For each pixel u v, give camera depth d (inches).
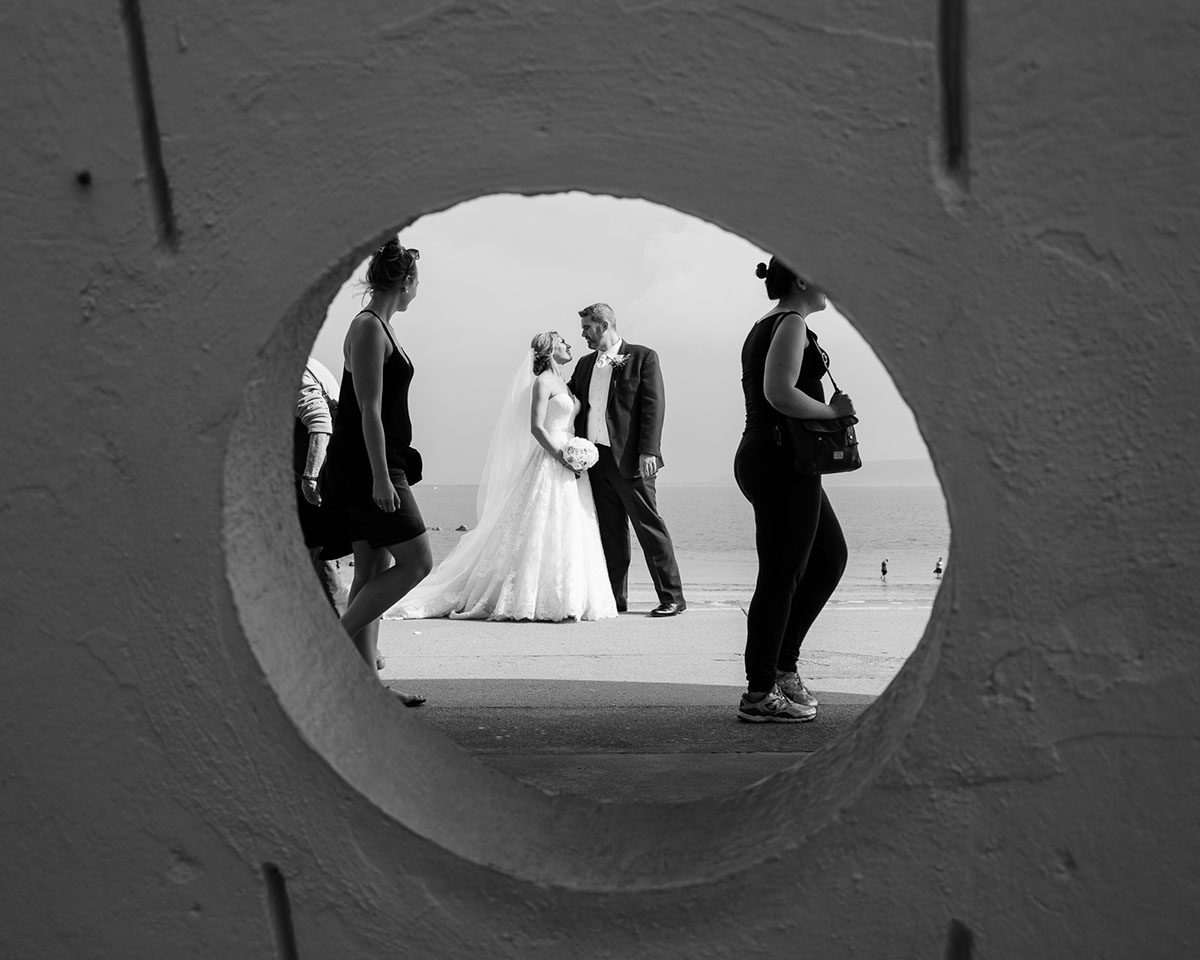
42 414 77.7
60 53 74.7
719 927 77.3
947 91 69.9
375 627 180.4
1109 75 68.7
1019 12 68.5
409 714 92.0
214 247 74.9
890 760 75.0
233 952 80.8
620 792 150.8
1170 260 69.6
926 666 78.2
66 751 80.2
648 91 70.8
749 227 71.4
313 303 78.2
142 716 79.4
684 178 71.4
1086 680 72.7
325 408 194.4
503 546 304.7
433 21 71.4
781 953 77.0
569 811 87.4
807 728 185.2
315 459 192.1
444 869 78.4
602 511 318.7
